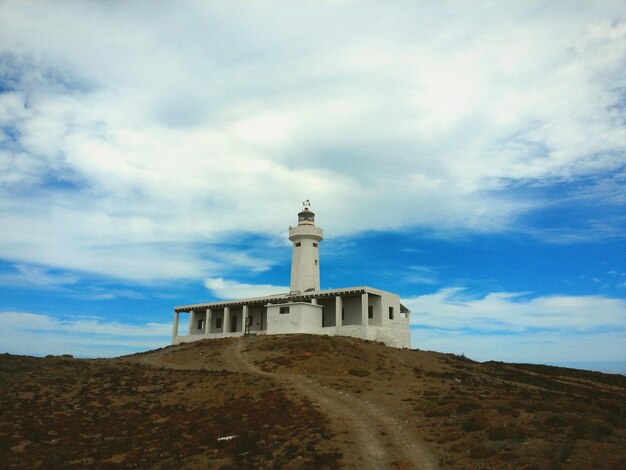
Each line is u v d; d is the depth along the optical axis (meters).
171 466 20.94
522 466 17.53
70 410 30.77
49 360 47.81
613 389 43.09
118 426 27.66
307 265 70.69
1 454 23.59
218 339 59.38
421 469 18.72
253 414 28.12
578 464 17.03
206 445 23.67
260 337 56.53
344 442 22.28
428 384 37.00
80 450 24.03
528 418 24.05
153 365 47.62
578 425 21.62
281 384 35.00
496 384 38.69
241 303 67.94
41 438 25.81
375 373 41.22
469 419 23.86
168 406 31.33
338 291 60.06
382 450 21.16
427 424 24.69
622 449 18.39
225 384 35.81
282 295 68.25
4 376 38.31
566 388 40.16
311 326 59.44
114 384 37.59
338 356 45.78
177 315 74.62
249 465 20.25
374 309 61.22
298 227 72.00
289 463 20.09
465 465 18.56
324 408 28.59
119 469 21.33
